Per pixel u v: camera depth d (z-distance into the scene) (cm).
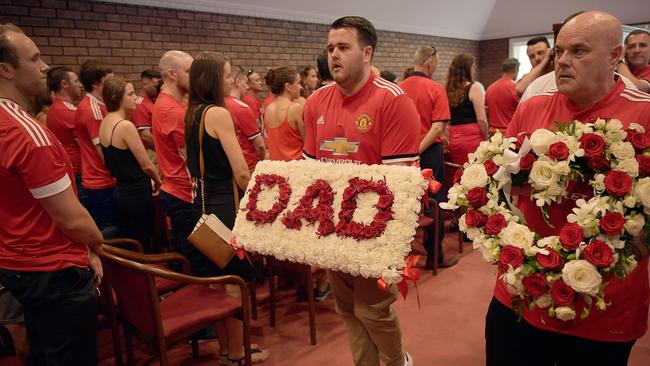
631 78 248
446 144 423
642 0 823
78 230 158
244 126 302
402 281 151
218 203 227
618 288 128
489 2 977
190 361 250
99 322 212
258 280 349
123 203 300
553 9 928
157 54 512
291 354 251
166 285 241
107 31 469
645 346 245
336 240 159
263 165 193
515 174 127
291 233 170
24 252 154
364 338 195
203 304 209
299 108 306
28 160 144
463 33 1006
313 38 689
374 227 151
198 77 220
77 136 348
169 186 263
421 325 278
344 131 184
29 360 177
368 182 159
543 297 113
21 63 150
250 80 564
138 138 292
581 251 111
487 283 336
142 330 194
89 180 328
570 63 125
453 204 131
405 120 175
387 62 838
